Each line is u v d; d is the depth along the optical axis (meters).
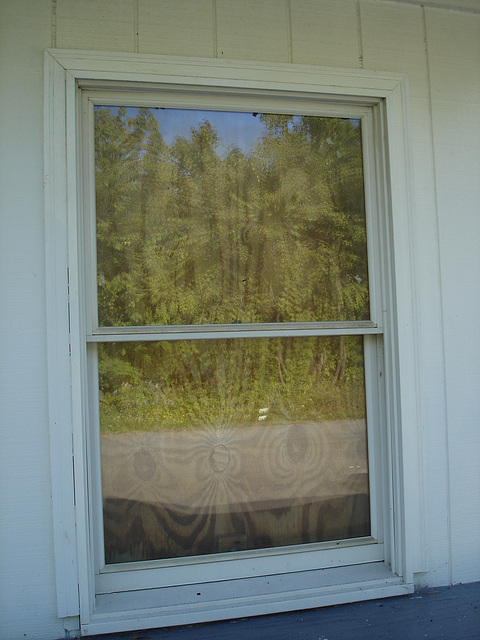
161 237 1.77
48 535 1.63
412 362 1.87
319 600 1.75
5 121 1.63
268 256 1.86
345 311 1.90
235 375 1.84
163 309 1.76
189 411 1.80
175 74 1.71
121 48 1.69
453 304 1.95
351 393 1.92
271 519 1.85
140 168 1.77
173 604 1.67
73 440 1.61
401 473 1.85
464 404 1.95
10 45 1.64
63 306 1.61
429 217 1.94
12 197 1.64
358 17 1.89
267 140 1.88
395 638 1.60
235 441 1.83
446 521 1.92
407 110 1.91
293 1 1.83
